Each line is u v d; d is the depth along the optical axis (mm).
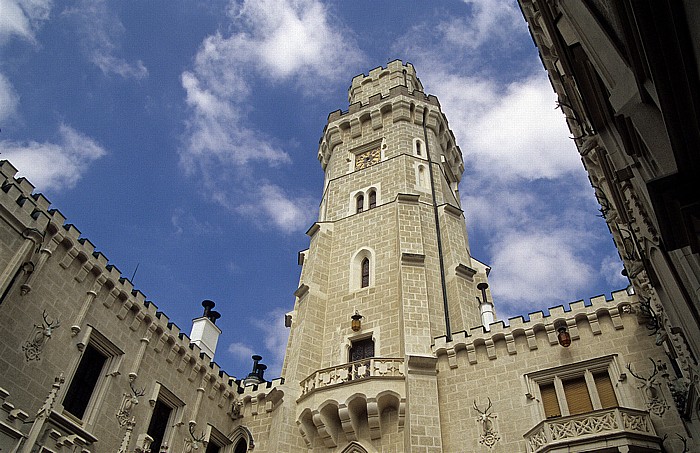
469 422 21281
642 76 7535
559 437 18500
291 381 25609
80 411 20031
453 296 27875
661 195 6477
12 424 16531
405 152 37344
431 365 22922
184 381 25203
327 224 34281
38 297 19391
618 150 12961
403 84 48094
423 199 34125
